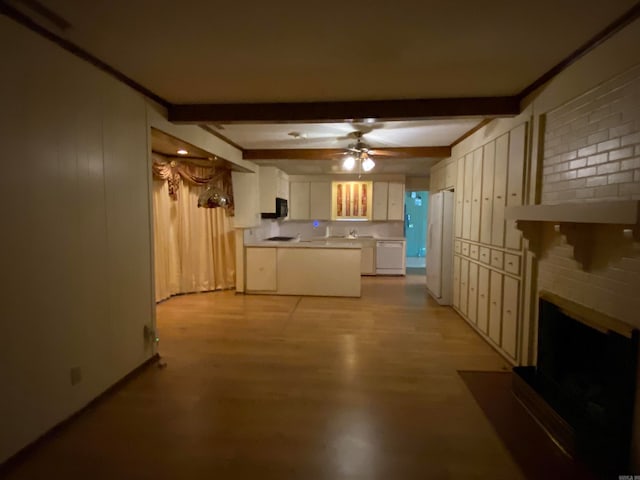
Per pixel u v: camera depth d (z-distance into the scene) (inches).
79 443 78.5
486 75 99.2
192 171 214.7
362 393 101.2
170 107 127.5
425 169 269.4
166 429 84.0
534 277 107.1
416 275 295.6
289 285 219.6
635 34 67.1
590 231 80.7
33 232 73.6
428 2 65.4
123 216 103.9
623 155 70.2
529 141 108.0
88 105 88.6
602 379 76.3
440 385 106.1
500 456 75.0
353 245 215.0
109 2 65.4
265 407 93.7
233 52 86.5
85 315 89.3
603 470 68.6
